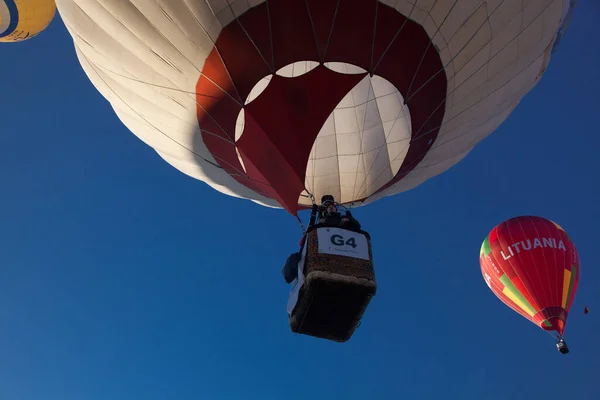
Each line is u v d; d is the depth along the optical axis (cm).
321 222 858
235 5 906
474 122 1112
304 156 970
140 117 1114
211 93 985
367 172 1233
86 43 1053
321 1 898
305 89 966
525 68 1057
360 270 798
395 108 1226
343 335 902
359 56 941
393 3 900
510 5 931
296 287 847
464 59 968
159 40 967
